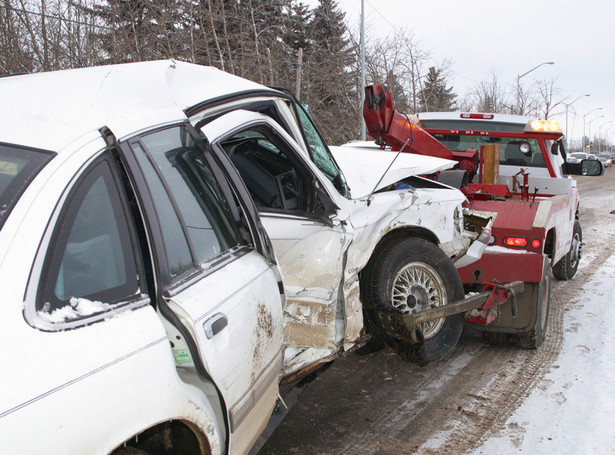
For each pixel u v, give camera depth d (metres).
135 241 1.92
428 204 4.10
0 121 2.01
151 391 1.73
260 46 21.59
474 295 4.47
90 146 1.90
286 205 3.12
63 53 12.11
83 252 1.74
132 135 2.05
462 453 3.59
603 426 3.84
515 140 7.43
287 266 3.01
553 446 3.63
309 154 3.29
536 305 5.16
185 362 1.92
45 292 1.59
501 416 4.10
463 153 6.57
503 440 3.74
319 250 3.08
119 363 1.65
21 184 1.70
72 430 1.48
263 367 2.38
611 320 6.14
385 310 3.62
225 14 19.81
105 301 1.75
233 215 2.51
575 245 8.10
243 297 2.25
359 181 3.82
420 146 6.12
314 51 24.91
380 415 4.15
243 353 2.18
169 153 2.23
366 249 3.44
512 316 5.20
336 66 24.91
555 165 7.36
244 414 2.22
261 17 23.42
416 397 4.45
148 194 1.99
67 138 1.89
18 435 1.36
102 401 1.57
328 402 4.37
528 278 5.09
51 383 1.47
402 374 4.91
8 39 11.24
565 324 6.16
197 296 2.03
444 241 4.24
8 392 1.39
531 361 5.15
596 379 4.62
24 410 1.39
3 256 1.54
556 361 5.12
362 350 4.06
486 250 5.31
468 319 4.82
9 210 1.63
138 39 14.63
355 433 3.88
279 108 3.16
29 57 11.67
